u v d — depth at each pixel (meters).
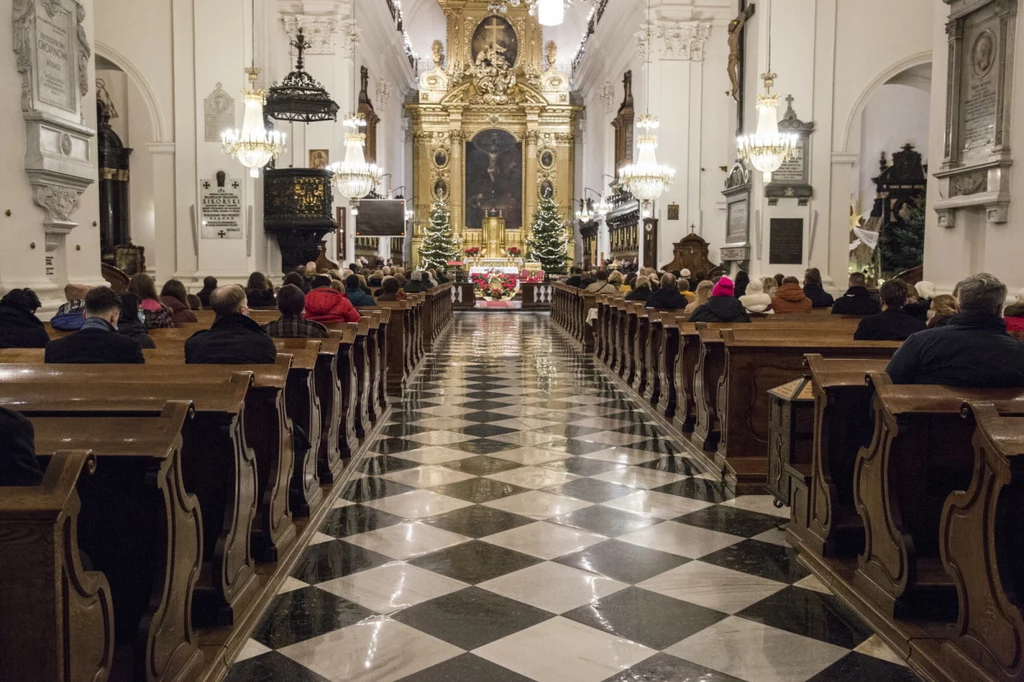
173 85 14.07
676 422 8.02
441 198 35.53
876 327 5.98
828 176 14.28
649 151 18.02
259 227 14.68
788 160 14.19
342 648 3.56
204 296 10.56
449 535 5.04
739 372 6.17
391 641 3.63
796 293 9.37
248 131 12.52
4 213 7.22
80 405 3.43
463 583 4.29
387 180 30.05
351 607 3.98
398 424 8.47
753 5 14.88
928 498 3.82
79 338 4.35
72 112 8.18
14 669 2.18
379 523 5.27
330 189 15.22
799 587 4.25
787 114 14.17
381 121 28.95
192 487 3.75
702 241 19.95
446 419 8.74
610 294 14.03
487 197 36.00
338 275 11.85
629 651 3.55
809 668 3.40
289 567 4.43
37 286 7.60
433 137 35.75
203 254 14.13
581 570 4.48
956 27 8.90
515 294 31.67
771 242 14.27
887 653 3.53
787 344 6.06
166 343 6.20
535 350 15.80
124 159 20.89
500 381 11.55
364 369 7.52
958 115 8.99
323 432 5.88
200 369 4.11
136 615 3.13
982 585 3.04
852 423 4.50
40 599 2.15
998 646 2.95
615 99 28.31
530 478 6.37
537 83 35.88
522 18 35.69
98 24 13.98
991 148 8.41
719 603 4.05
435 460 6.94
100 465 2.93
